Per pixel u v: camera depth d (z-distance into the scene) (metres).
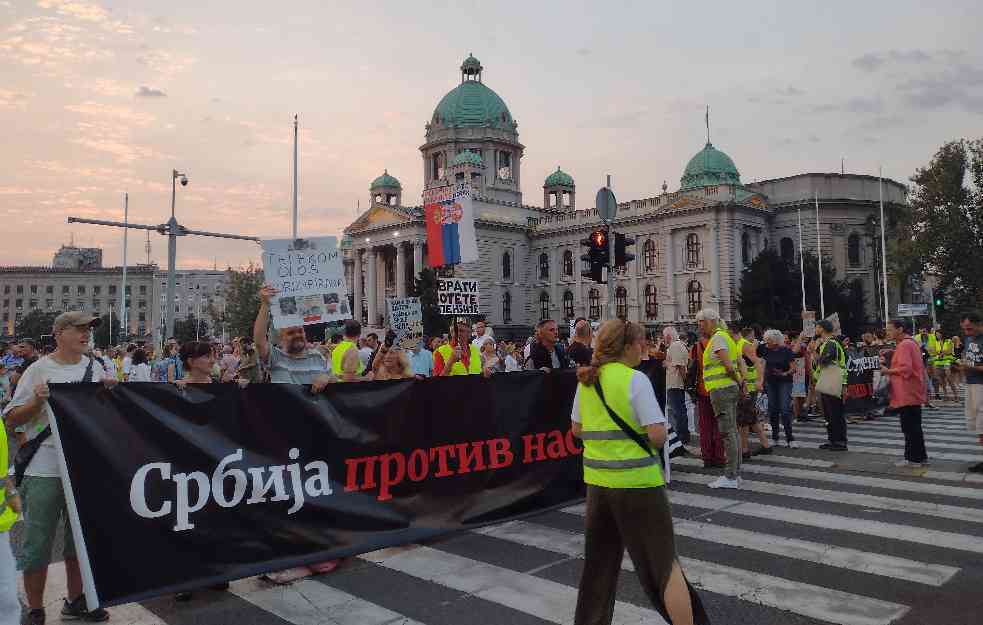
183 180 34.44
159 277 142.50
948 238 47.62
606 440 3.86
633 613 4.62
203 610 4.90
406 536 6.12
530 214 81.00
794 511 7.18
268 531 5.33
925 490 8.06
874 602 4.70
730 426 8.36
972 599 4.71
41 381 4.75
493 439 7.05
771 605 4.68
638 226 67.00
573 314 73.31
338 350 9.82
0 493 3.51
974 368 9.17
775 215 65.81
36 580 4.63
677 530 6.54
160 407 4.92
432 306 54.44
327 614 4.75
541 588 5.14
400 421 6.32
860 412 15.79
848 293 58.91
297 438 5.62
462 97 85.19
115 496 4.63
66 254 163.75
